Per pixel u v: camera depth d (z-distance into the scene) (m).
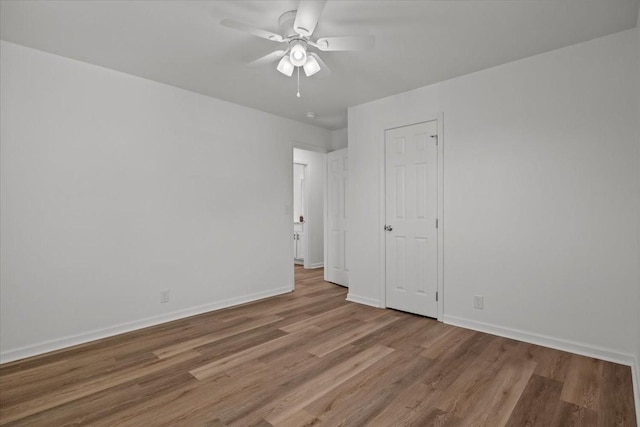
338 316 3.49
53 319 2.67
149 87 3.23
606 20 2.23
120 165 3.04
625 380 2.14
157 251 3.28
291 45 2.23
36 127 2.61
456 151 3.18
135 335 2.98
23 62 2.55
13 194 2.50
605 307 2.43
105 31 2.35
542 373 2.24
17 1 2.00
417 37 2.44
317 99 3.80
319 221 6.44
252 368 2.35
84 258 2.83
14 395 2.01
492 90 2.95
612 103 2.40
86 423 1.75
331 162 5.11
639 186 2.17
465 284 3.13
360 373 2.27
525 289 2.78
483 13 2.14
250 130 4.10
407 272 3.59
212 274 3.72
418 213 3.48
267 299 4.19
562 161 2.61
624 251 2.37
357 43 2.16
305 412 1.84
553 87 2.64
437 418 1.78
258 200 4.20
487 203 2.98
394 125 3.64
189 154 3.53
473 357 2.50
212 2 2.03
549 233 2.66
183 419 1.78
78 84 2.81
